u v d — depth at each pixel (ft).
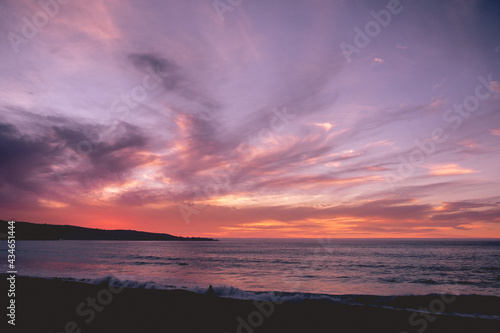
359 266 121.08
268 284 72.02
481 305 41.52
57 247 297.12
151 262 138.31
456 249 276.21
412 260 153.28
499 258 164.55
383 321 33.68
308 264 131.64
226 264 131.64
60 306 38.65
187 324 32.50
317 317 35.14
